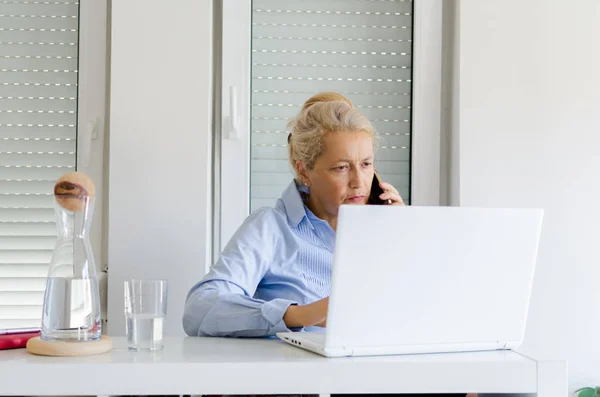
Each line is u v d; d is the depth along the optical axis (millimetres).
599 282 2176
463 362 1112
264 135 2264
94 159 2193
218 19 2266
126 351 1213
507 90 2182
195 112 2094
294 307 1412
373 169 1848
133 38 2094
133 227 2066
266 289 1810
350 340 1140
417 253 1147
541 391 1120
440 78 2271
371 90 2295
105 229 2197
